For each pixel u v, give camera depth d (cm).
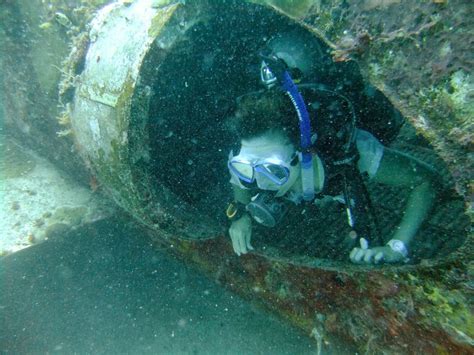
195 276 268
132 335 239
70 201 241
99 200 243
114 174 162
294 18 107
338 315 165
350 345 168
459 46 82
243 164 159
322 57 170
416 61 89
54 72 198
